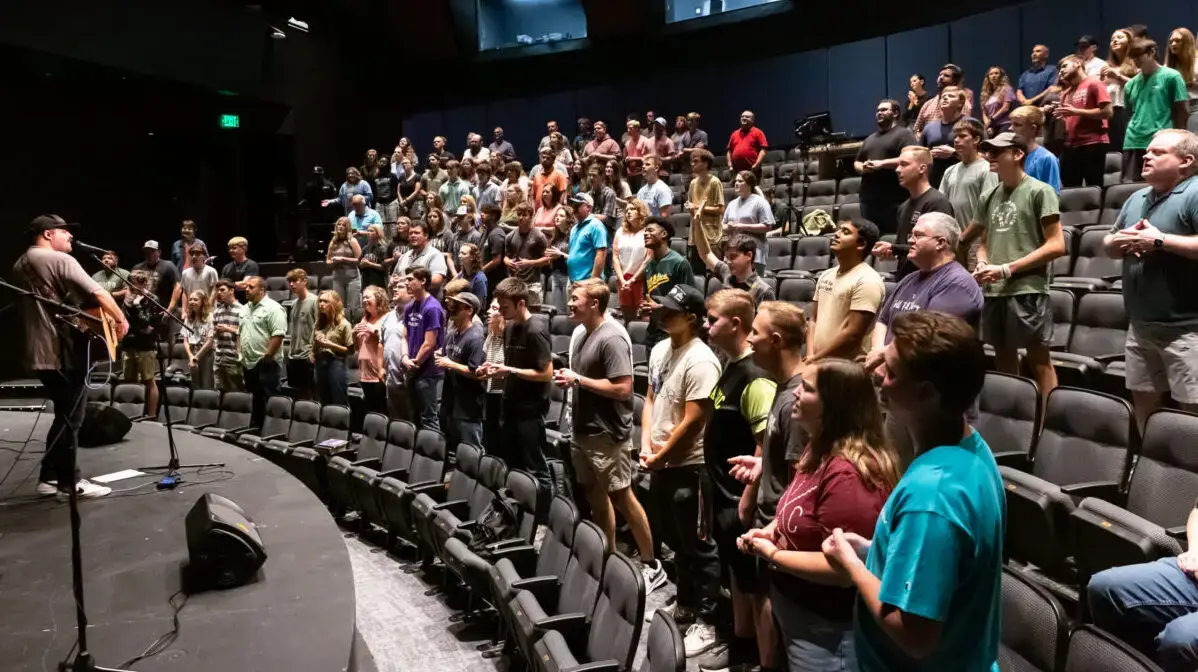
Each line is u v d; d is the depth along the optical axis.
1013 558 3.58
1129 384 3.80
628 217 6.76
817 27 13.67
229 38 12.30
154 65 11.05
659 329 5.97
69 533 3.89
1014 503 3.36
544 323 4.95
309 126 14.41
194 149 13.23
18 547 3.72
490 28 16.75
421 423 6.30
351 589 3.21
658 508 3.96
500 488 4.53
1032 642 2.32
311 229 12.39
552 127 11.60
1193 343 3.50
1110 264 6.31
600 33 15.42
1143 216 3.68
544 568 3.82
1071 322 5.45
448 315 6.61
